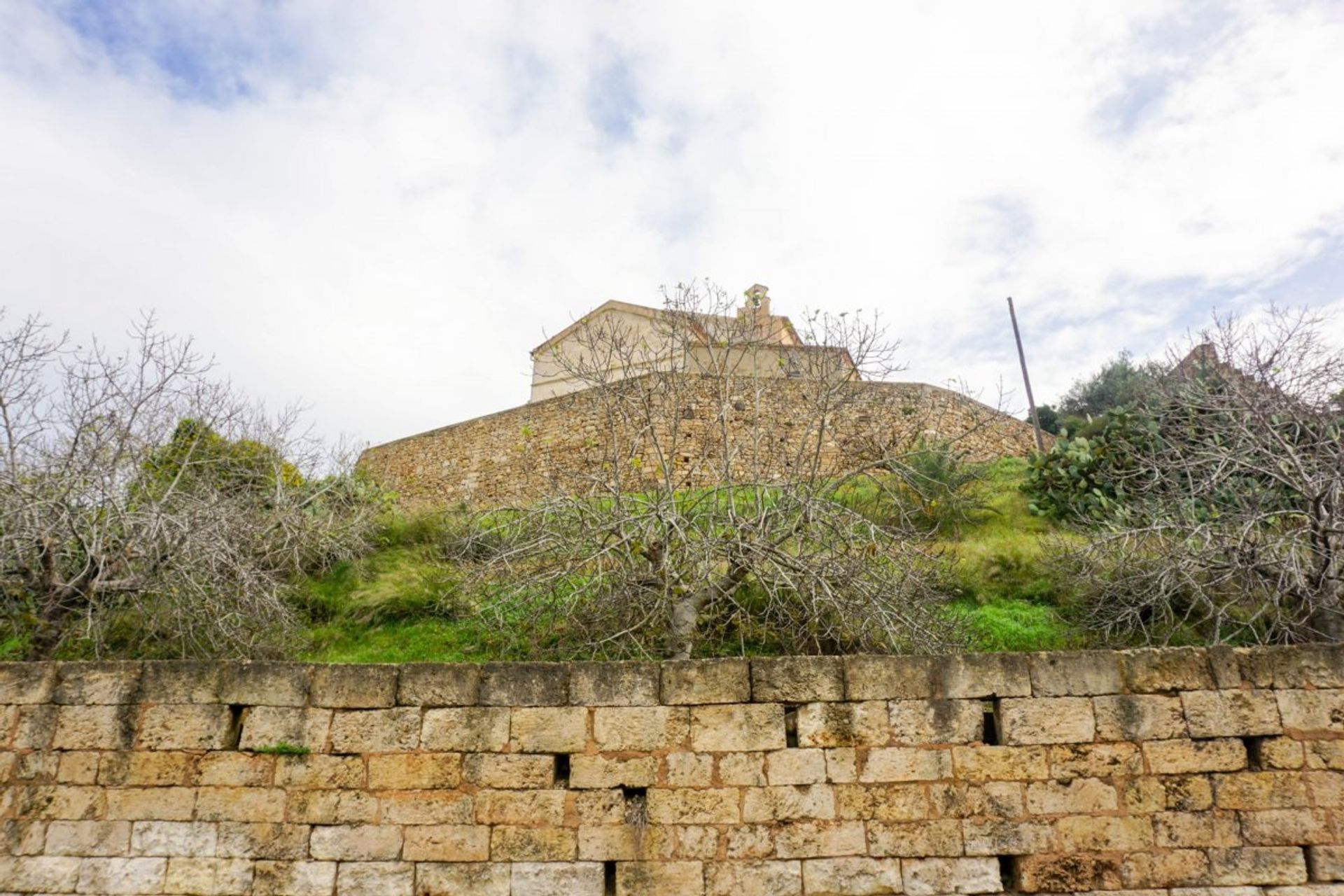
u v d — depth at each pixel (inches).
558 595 364.2
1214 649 237.3
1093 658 237.0
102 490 356.2
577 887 223.8
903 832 226.2
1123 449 476.1
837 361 425.1
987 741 235.1
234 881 228.7
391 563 480.4
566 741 233.5
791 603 347.3
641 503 356.8
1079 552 381.1
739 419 500.4
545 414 717.9
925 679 236.7
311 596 433.4
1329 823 225.1
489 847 227.0
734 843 225.8
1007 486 556.1
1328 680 233.8
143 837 233.3
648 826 227.3
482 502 741.9
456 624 396.8
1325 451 342.3
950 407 645.9
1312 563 332.5
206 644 362.0
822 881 223.5
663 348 479.5
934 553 405.4
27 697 245.8
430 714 236.4
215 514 377.1
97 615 342.3
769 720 233.6
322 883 226.8
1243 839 224.8
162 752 238.8
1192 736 231.1
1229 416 378.3
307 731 237.1
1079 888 222.4
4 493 334.3
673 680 237.1
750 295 474.0
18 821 237.1
